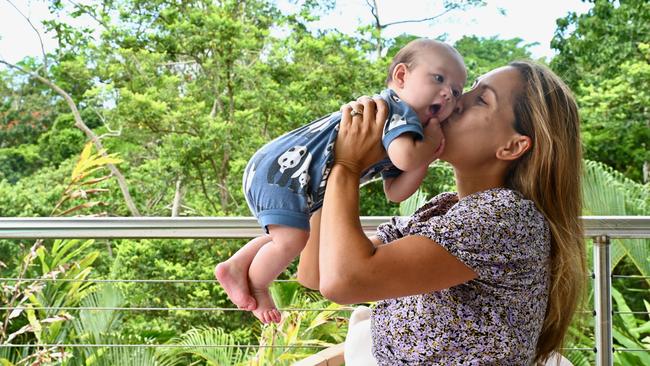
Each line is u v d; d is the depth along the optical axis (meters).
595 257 2.22
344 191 1.64
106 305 5.36
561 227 1.70
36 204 11.09
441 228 1.57
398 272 1.54
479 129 1.69
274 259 1.87
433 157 1.72
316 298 5.11
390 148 1.68
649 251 5.34
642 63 11.39
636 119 11.54
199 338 5.52
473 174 1.76
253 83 11.15
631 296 7.73
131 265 9.46
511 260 1.59
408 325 1.66
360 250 1.55
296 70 11.38
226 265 1.97
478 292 1.61
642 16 12.03
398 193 1.91
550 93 1.68
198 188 11.29
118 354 3.98
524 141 1.68
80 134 12.65
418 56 1.78
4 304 3.93
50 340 4.82
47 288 4.91
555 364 1.95
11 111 12.87
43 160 12.72
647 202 7.18
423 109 1.74
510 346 1.61
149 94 11.55
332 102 10.98
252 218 2.22
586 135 11.64
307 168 1.78
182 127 11.27
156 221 2.22
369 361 1.95
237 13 12.23
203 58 11.62
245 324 9.23
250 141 10.91
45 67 12.78
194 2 12.20
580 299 1.78
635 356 4.21
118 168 11.72
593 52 12.41
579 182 1.72
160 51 11.74
